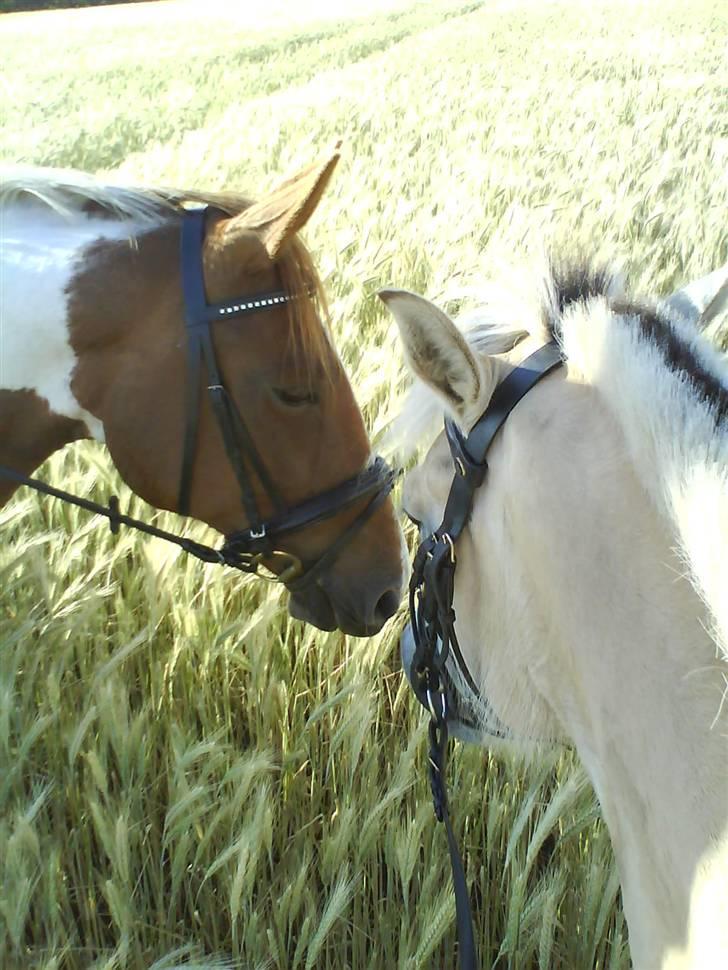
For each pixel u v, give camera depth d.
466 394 1.58
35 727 2.61
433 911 2.37
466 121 14.41
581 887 2.64
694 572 1.27
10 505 3.64
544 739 1.75
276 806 2.91
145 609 3.46
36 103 20.05
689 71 20.23
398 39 32.91
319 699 3.14
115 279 2.16
